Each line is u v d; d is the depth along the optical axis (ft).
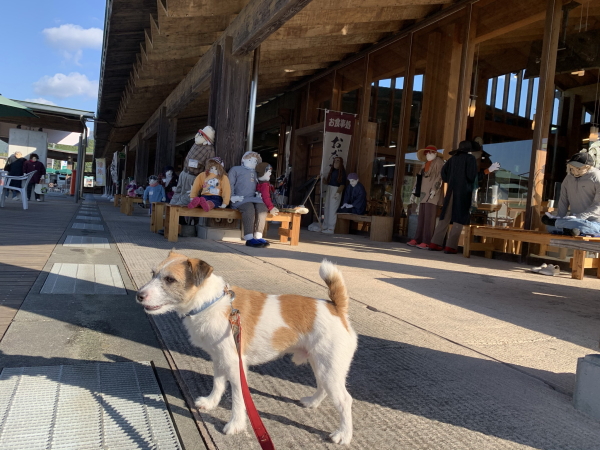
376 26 34.47
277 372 8.42
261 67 39.19
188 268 6.27
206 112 58.08
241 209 25.73
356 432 6.41
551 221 22.31
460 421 6.89
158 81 43.16
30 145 65.31
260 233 25.77
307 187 43.93
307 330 6.39
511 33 27.99
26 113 41.32
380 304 13.57
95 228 30.07
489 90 30.09
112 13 30.81
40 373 7.54
